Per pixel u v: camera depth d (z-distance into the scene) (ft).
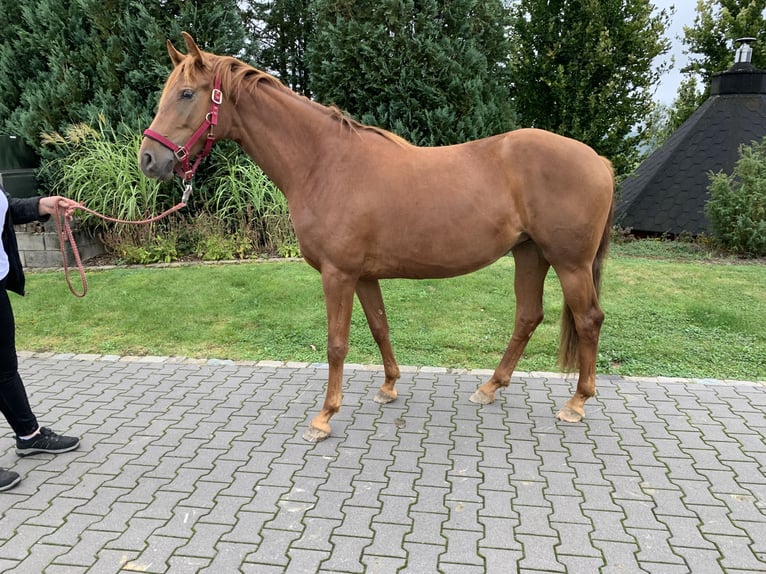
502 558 6.68
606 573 6.43
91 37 22.04
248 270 20.45
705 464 8.79
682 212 24.85
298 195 9.21
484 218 9.04
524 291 10.53
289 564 6.61
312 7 25.26
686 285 18.19
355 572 6.46
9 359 8.51
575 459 8.98
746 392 11.50
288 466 8.84
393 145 9.30
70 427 10.23
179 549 6.88
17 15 23.29
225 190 22.88
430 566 6.55
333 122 9.20
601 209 9.28
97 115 21.97
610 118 27.45
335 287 9.21
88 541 7.05
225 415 10.69
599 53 25.84
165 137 8.43
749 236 21.65
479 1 22.00
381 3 20.74
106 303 17.31
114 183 21.85
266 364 13.37
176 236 22.39
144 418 10.58
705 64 35.88
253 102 8.99
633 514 7.54
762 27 34.09
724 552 6.78
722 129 25.25
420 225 8.98
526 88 28.78
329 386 9.78
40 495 8.09
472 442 9.57
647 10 26.78
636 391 11.62
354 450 9.34
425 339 14.64
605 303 16.79
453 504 7.80
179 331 15.38
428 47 20.52
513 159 9.12
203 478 8.50
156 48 21.70
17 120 22.62
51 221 21.62
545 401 11.21
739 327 14.75
